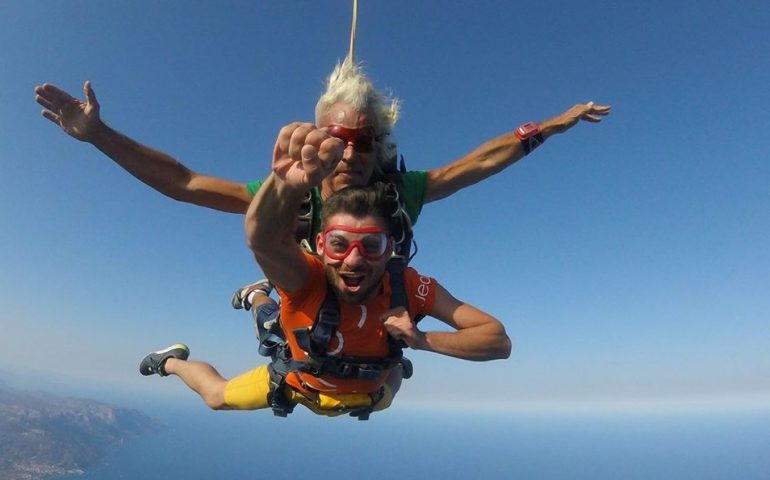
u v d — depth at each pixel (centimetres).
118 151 131
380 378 123
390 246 102
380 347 112
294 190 69
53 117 127
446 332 106
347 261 96
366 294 104
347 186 117
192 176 140
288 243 84
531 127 148
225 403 155
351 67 134
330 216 101
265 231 77
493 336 107
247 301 159
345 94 128
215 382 163
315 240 121
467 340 106
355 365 112
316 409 133
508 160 150
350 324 108
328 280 104
